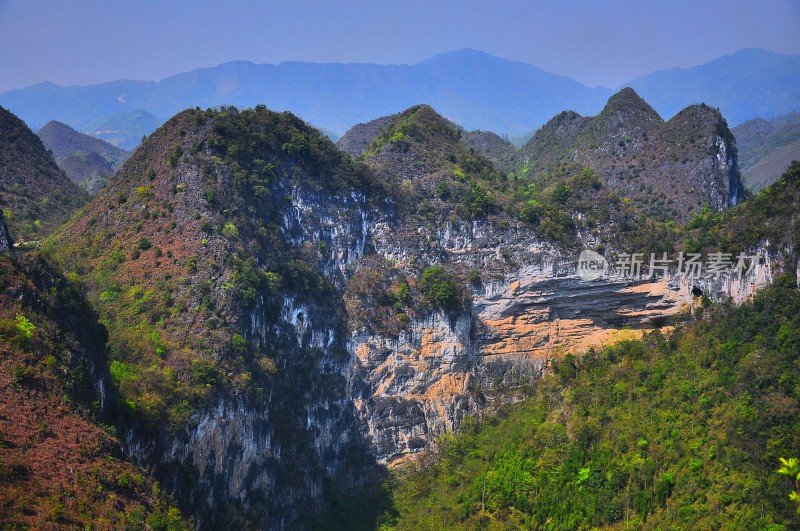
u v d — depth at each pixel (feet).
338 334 499.51
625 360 484.33
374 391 505.25
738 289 483.10
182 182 488.02
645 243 521.24
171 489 364.58
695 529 364.58
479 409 521.24
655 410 431.02
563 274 521.65
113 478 300.20
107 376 348.59
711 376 426.10
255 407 420.77
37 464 279.69
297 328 480.64
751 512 352.49
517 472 441.27
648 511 389.60
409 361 513.45
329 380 489.67
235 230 466.29
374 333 505.66
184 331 416.05
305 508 448.65
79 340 338.75
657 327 521.65
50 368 311.47
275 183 511.40
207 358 407.23
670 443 407.64
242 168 497.46
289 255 495.82
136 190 504.43
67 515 270.87
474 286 525.34
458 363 524.11
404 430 503.61
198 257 449.06
